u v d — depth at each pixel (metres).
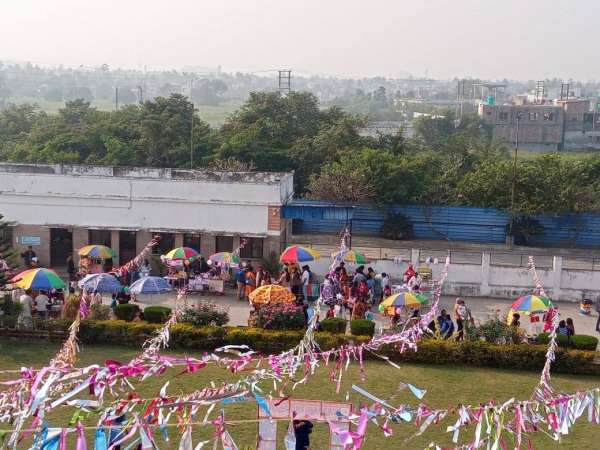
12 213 39.44
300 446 18.47
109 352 27.20
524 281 36.94
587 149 125.00
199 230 38.72
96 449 12.28
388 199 53.12
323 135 61.56
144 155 62.31
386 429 13.88
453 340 27.23
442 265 37.66
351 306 31.73
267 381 24.27
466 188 53.78
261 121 65.38
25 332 28.11
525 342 27.52
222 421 13.43
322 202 53.06
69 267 36.78
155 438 19.80
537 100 151.12
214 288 35.66
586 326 32.81
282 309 28.28
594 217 52.47
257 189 38.22
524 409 14.64
